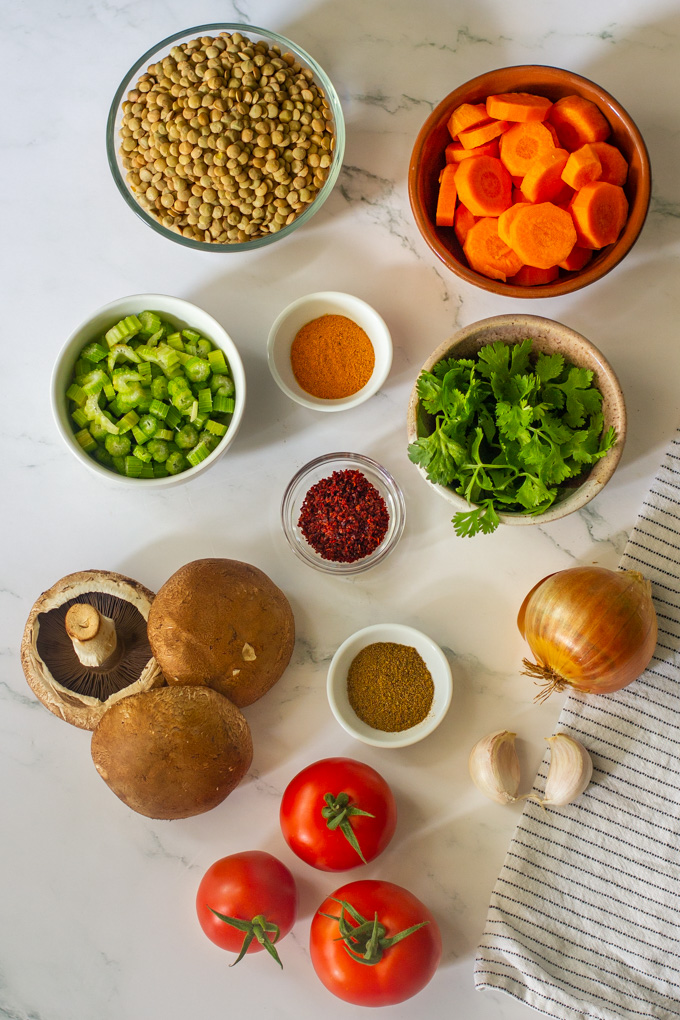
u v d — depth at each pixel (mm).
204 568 695
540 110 685
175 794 666
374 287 756
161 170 711
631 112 743
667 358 745
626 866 713
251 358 759
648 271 745
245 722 692
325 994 733
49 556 763
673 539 728
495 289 687
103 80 765
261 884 692
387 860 737
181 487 760
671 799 714
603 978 706
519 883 714
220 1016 736
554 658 703
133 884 746
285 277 758
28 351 768
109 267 765
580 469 689
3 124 768
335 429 758
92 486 764
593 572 701
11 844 750
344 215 755
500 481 691
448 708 725
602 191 680
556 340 688
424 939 679
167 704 666
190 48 715
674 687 722
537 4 744
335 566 744
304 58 714
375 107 752
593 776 721
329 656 750
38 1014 742
